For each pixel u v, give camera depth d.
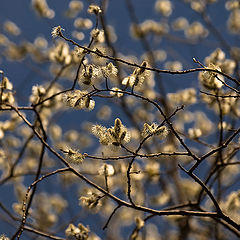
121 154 8.13
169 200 9.85
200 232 9.89
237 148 7.34
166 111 9.80
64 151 5.52
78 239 6.22
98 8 5.61
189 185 10.59
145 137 5.27
